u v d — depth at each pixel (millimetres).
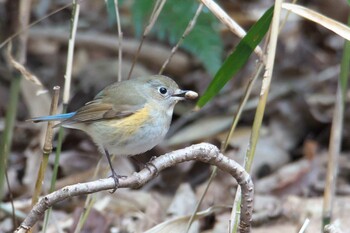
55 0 15859
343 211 10977
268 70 6648
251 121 13539
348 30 6797
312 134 13383
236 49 7219
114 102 8250
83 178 11891
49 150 7535
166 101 8492
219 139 12883
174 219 7871
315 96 13883
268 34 7266
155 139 8414
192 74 14711
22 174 12094
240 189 6992
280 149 12875
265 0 16578
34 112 12797
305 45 15375
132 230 10641
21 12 9539
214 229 10672
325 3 15930
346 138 13031
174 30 11867
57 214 10977
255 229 10781
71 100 13938
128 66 14570
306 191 11844
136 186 6520
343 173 12281
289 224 10875
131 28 15148
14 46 10672
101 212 10562
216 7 7164
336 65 14977
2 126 12859
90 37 15125
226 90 14188
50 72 14766
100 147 8383
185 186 11555
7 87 14055
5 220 10516
